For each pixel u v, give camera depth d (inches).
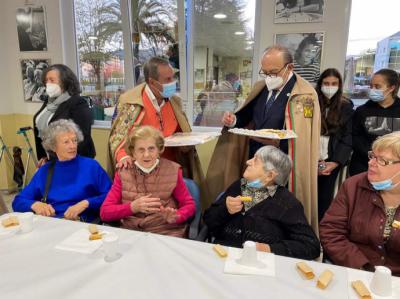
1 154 144.2
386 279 34.7
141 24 128.8
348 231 53.0
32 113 150.6
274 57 70.6
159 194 64.4
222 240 61.1
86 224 52.8
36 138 97.0
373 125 87.0
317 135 71.9
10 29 144.9
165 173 64.6
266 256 42.5
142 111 77.6
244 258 40.3
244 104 83.0
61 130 67.6
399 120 84.7
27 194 68.7
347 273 38.9
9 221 51.3
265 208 56.9
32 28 140.7
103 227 51.4
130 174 64.4
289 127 72.5
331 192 87.7
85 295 34.7
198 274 38.2
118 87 138.9
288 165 56.5
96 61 139.9
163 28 125.6
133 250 43.7
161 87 74.7
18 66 147.7
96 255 42.7
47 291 35.4
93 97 143.7
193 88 128.2
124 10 127.7
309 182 72.0
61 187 68.9
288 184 73.4
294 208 55.9
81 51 141.6
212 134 83.3
